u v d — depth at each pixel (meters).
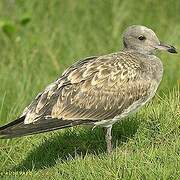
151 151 12.95
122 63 13.20
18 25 21.95
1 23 20.70
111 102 13.05
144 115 14.63
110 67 13.09
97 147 14.01
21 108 15.68
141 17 22.41
